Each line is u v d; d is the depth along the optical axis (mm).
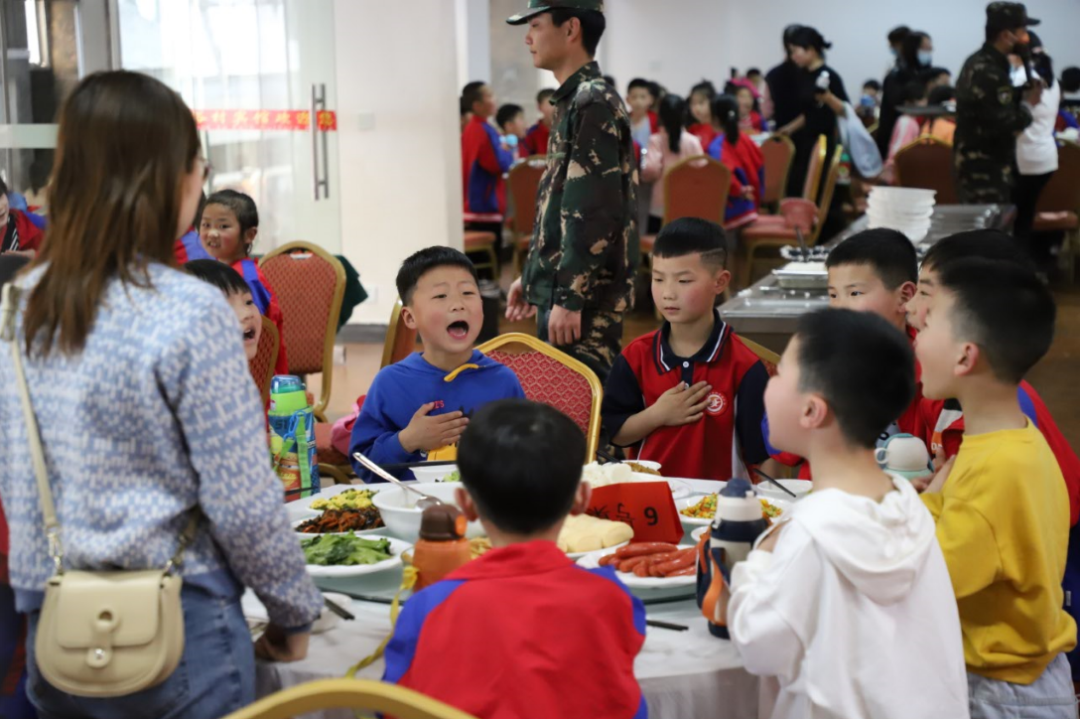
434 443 2312
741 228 7727
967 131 7184
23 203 4160
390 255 6910
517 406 1409
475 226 8359
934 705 1406
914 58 10602
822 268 4031
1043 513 1617
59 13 4883
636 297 7973
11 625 1590
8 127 4707
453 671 1297
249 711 1147
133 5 5344
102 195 1311
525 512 1357
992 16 7008
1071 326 7012
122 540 1280
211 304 1298
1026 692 1646
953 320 1672
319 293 4207
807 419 1426
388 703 1141
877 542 1352
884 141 10219
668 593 1647
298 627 1416
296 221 6469
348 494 2057
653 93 9539
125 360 1271
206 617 1345
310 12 6406
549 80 13312
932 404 2230
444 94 6754
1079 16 15453
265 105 6207
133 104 1315
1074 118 10711
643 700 1375
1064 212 8219
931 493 1701
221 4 5906
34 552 1350
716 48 15094
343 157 6848
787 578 1353
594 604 1323
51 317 1300
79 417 1289
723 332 2604
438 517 1514
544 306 3176
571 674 1300
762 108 11711
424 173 6801
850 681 1362
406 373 2504
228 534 1307
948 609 1443
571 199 3047
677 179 7336
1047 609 1617
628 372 2686
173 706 1327
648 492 1802
